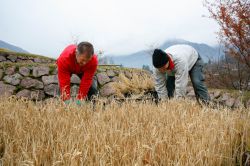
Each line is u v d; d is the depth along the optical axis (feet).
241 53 24.72
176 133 9.49
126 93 23.70
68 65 14.64
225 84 28.40
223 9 24.30
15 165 8.00
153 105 13.89
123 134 9.09
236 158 9.67
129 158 7.95
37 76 25.50
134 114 11.65
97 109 12.78
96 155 7.72
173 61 15.03
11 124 10.31
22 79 25.07
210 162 8.48
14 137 9.16
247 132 10.18
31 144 8.60
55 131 9.73
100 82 27.22
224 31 24.61
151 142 8.77
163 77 16.08
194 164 7.95
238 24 23.86
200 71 16.98
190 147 8.72
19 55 38.96
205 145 8.98
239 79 26.99
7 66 25.29
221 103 23.62
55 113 11.34
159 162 8.30
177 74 15.20
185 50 16.20
